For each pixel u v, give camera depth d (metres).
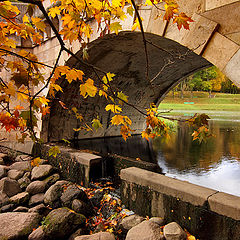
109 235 3.37
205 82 50.69
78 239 3.26
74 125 10.39
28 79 1.51
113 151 9.52
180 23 1.53
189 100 48.72
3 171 6.16
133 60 8.15
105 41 6.06
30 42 8.45
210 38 3.21
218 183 5.92
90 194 5.00
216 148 10.24
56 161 6.60
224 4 3.02
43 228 3.77
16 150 7.84
